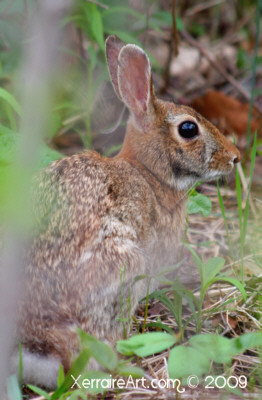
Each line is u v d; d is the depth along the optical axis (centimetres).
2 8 1372
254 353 924
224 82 1738
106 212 901
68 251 848
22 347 808
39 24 657
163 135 1048
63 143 1457
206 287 914
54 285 832
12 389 758
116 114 1459
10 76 1355
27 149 640
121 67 1048
